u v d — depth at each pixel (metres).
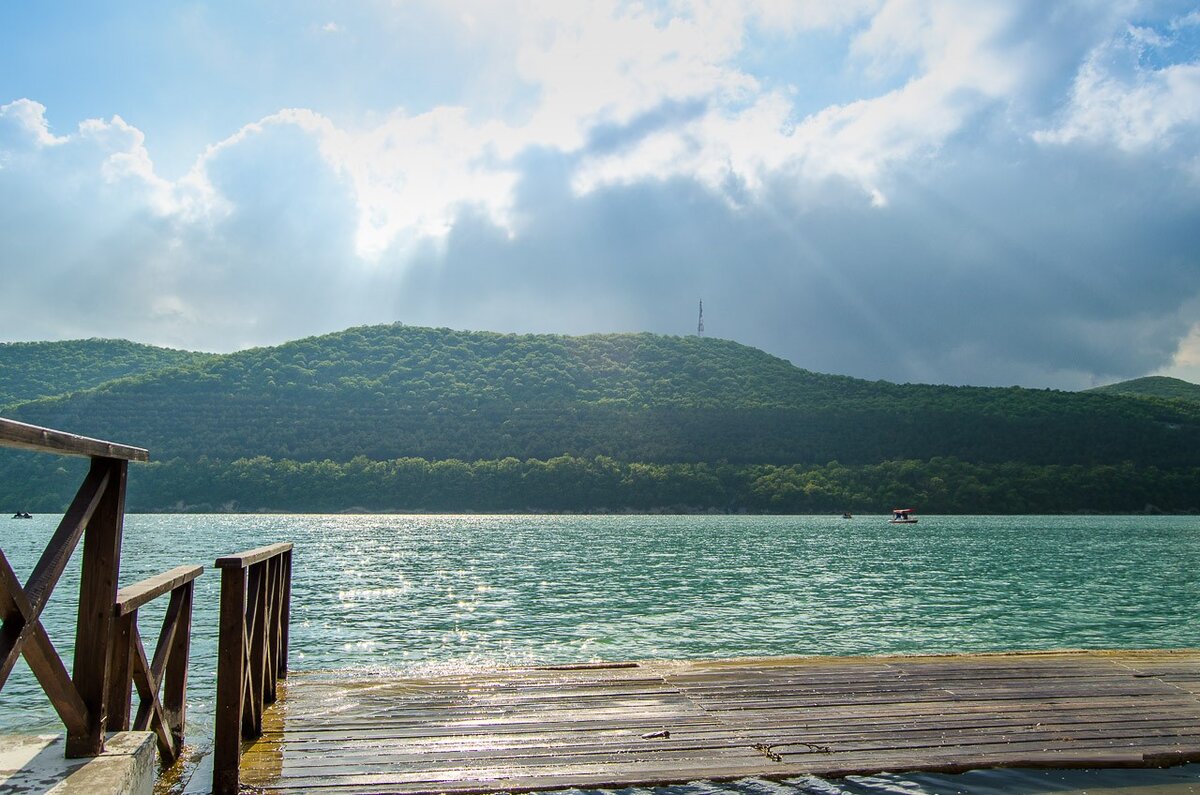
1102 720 8.09
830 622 20.55
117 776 4.02
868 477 126.62
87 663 4.39
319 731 7.69
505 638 17.86
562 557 46.03
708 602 24.97
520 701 8.74
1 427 3.10
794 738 7.53
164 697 7.30
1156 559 46.00
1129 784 6.57
